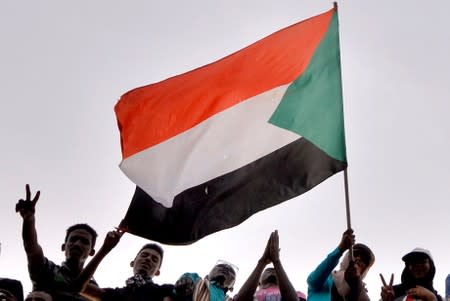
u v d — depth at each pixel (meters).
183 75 12.55
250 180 12.00
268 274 13.30
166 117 12.38
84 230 12.30
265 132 12.23
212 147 12.24
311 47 12.50
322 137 11.98
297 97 12.30
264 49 12.64
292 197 11.80
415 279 12.05
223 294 13.16
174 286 12.45
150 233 11.86
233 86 12.48
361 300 11.45
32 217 11.55
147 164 12.20
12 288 12.30
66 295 11.54
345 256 12.38
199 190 12.03
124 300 12.07
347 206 11.61
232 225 11.83
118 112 12.42
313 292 12.09
